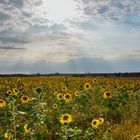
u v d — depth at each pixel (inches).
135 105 515.5
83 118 456.8
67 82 914.1
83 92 637.3
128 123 406.0
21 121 380.8
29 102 434.9
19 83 940.0
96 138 338.0
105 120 448.5
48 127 388.8
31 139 311.4
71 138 328.8
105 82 1154.0
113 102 529.3
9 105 353.1
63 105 474.9
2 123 354.0
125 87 788.0
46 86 899.4
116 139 340.2
